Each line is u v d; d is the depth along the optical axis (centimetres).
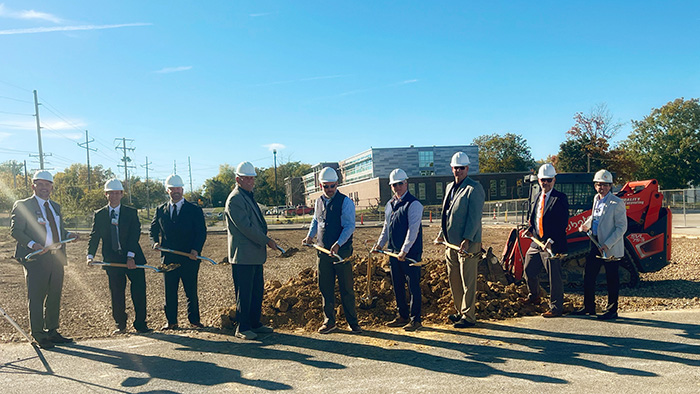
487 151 9212
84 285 971
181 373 424
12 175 9312
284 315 603
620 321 572
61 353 493
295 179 9669
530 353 457
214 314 678
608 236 582
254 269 547
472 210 548
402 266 560
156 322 643
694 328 528
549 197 617
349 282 553
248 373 420
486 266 788
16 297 849
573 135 4856
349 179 7650
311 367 432
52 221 541
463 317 561
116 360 466
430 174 6650
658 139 5494
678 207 3161
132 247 571
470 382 383
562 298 609
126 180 7144
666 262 809
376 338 525
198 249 588
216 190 9825
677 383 370
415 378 396
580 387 366
